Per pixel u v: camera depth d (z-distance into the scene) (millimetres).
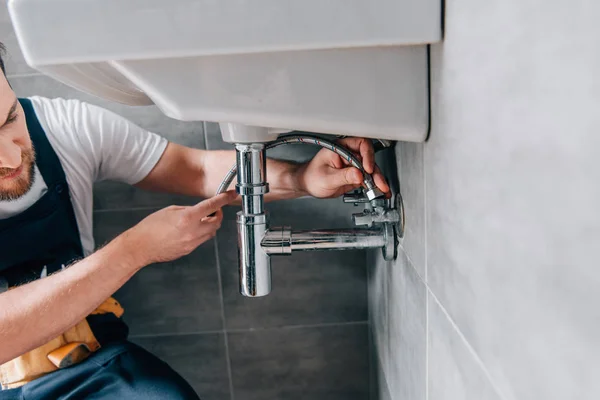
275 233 784
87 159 1080
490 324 413
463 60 438
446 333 549
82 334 996
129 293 1280
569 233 286
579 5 264
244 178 754
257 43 470
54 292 789
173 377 983
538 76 311
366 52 535
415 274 698
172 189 1116
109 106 1163
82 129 1074
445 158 513
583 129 266
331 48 508
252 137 716
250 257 780
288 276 1257
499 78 367
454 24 453
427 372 654
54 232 1038
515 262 358
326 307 1275
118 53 474
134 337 1307
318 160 870
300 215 1210
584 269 273
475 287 445
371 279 1195
